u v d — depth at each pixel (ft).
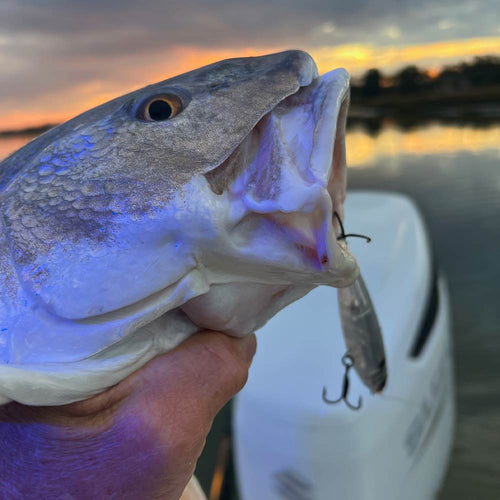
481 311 4.16
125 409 0.74
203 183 0.73
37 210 0.74
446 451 2.98
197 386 0.77
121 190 0.73
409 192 7.30
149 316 0.72
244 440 2.19
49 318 0.71
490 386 3.52
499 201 6.34
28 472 0.73
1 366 0.65
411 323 2.66
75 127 0.80
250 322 0.82
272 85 0.79
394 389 2.27
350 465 1.98
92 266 0.71
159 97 0.78
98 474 0.74
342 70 0.81
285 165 0.73
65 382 0.68
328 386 2.05
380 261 2.99
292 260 0.73
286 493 2.10
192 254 0.73
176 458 0.74
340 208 0.87
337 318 2.38
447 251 5.08
